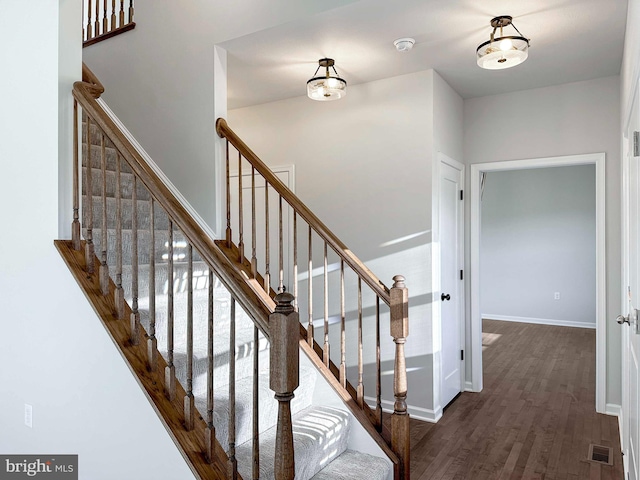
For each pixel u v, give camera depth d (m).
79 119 2.37
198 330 2.59
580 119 3.74
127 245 2.68
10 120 2.46
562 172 7.10
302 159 4.15
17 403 2.47
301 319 4.09
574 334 6.47
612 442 3.08
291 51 3.18
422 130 3.57
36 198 2.34
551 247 7.18
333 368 2.80
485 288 7.69
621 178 3.37
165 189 1.92
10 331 2.49
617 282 3.55
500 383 4.39
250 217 4.48
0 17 2.51
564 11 2.61
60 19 2.26
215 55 3.11
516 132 4.01
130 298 2.39
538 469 2.73
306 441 2.17
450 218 3.95
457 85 3.87
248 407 2.19
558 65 3.40
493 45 2.68
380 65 3.44
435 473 2.68
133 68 3.57
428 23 2.76
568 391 4.13
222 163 3.16
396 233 3.68
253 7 2.91
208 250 1.73
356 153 3.87
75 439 2.19
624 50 2.95
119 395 1.99
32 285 2.37
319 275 4.00
